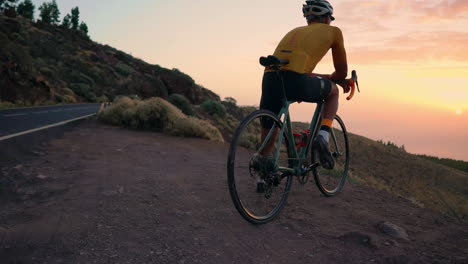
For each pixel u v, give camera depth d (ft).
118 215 9.07
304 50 9.51
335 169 16.55
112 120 41.27
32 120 42.45
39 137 25.34
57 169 14.46
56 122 40.73
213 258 7.03
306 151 10.70
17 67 98.84
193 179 14.10
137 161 17.69
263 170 9.21
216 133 38.50
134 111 38.63
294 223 9.45
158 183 12.96
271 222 9.49
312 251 7.73
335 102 10.80
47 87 111.24
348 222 9.75
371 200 12.48
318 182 12.00
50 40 207.92
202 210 10.03
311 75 10.30
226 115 121.49
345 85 11.18
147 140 28.07
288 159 10.12
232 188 8.41
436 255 7.72
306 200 11.83
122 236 7.73
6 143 21.17
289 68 9.39
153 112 37.50
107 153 19.62
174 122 35.14
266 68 9.90
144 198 10.80
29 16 326.65
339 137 13.06
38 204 9.71
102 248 7.05
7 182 11.84
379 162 227.40
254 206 10.59
